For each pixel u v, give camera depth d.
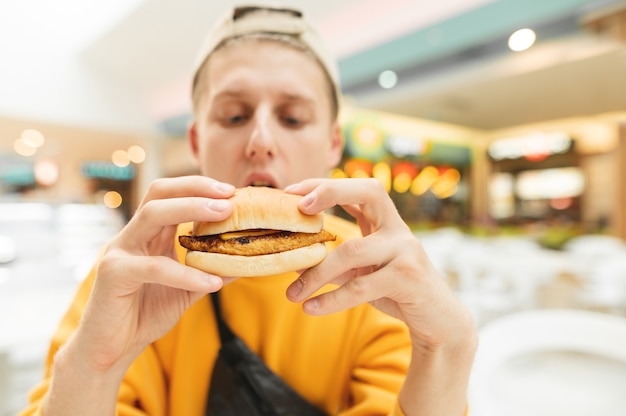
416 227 9.24
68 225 5.24
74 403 0.65
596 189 10.44
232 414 0.80
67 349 0.66
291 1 5.24
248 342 0.90
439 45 4.95
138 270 0.59
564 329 1.62
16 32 7.33
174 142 11.00
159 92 9.45
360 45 5.78
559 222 10.45
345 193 0.64
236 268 0.67
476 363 1.37
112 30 6.79
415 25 5.12
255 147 0.88
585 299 5.05
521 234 8.67
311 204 0.66
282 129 0.96
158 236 0.72
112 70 8.59
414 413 0.74
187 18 6.14
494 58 5.17
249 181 0.93
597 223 9.76
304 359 0.92
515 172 12.12
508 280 5.86
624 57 5.27
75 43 7.92
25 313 2.26
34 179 12.69
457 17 4.70
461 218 11.75
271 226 0.69
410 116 9.30
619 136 7.80
